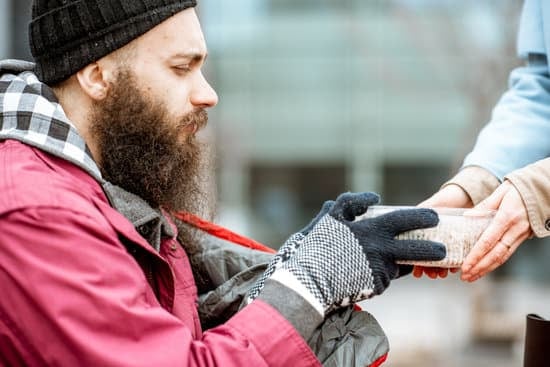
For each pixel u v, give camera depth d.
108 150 1.78
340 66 15.48
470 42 9.34
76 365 1.49
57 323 1.49
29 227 1.53
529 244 14.81
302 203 16.09
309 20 15.42
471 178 2.03
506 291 10.33
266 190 16.02
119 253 1.57
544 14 2.04
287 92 15.64
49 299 1.49
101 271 1.52
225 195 15.01
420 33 9.97
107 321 1.50
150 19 1.73
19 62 1.86
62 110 1.71
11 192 1.55
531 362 1.79
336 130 15.73
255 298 1.66
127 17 1.73
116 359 1.48
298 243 1.79
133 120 1.75
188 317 1.84
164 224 1.83
